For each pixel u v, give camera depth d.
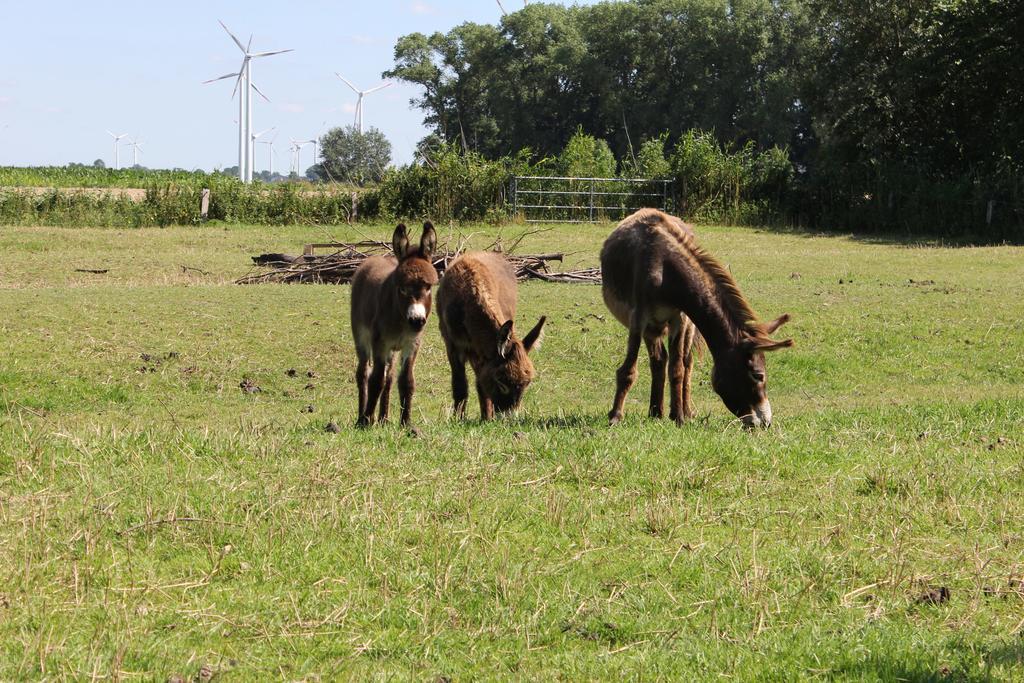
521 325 16.09
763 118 65.75
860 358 14.73
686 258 9.04
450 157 38.34
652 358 9.88
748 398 8.69
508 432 7.89
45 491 5.98
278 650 4.32
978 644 4.42
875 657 4.26
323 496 6.05
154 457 6.93
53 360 12.88
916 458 7.38
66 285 20.31
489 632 4.53
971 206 36.69
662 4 67.81
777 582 5.11
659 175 40.69
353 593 4.86
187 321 15.47
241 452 7.11
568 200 39.12
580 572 5.24
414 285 8.55
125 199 35.88
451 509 6.03
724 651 4.37
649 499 6.37
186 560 5.19
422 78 76.38
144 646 4.26
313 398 12.41
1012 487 6.77
